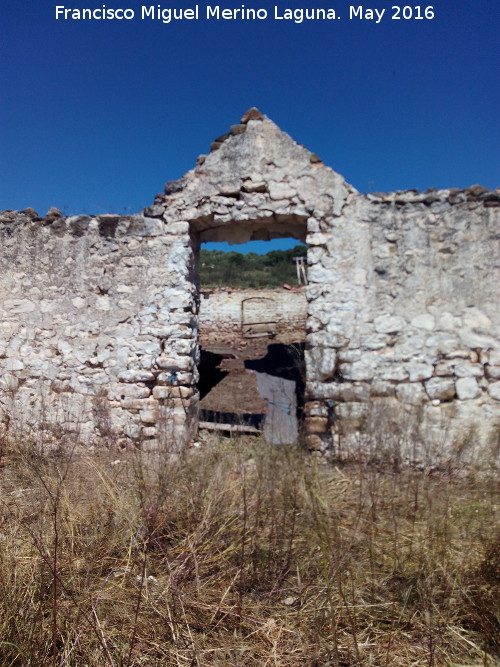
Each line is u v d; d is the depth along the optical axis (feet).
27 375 17.74
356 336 15.43
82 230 17.49
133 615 7.66
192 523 10.21
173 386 16.71
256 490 11.32
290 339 51.52
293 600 8.25
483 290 14.87
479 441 14.48
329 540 9.10
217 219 16.49
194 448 15.76
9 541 9.14
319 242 15.75
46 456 14.10
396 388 15.17
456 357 14.93
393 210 15.48
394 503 11.43
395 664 6.89
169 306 16.83
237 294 54.75
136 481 11.87
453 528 9.71
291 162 16.10
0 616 6.97
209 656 7.07
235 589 8.49
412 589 8.23
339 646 7.18
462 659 6.96
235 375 31.32
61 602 7.74
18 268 17.97
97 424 16.97
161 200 17.02
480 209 14.93
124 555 9.27
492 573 8.26
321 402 15.57
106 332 17.22
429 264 15.19
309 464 13.50
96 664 6.66
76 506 10.64
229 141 16.55
